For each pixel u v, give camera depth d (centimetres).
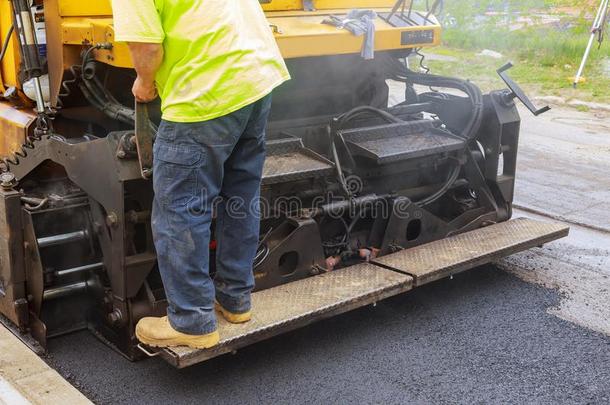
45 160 354
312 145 423
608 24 1214
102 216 329
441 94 477
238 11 285
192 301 291
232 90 277
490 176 455
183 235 285
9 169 380
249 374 334
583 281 438
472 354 354
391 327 379
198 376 331
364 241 416
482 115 439
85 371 333
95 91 352
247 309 314
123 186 308
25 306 352
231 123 283
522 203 564
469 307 402
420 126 434
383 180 432
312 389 322
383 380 330
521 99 439
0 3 383
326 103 453
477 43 1247
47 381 316
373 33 383
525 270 452
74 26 338
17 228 342
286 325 318
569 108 914
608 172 654
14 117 392
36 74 356
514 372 339
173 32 276
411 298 413
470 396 319
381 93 472
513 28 1264
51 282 341
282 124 418
